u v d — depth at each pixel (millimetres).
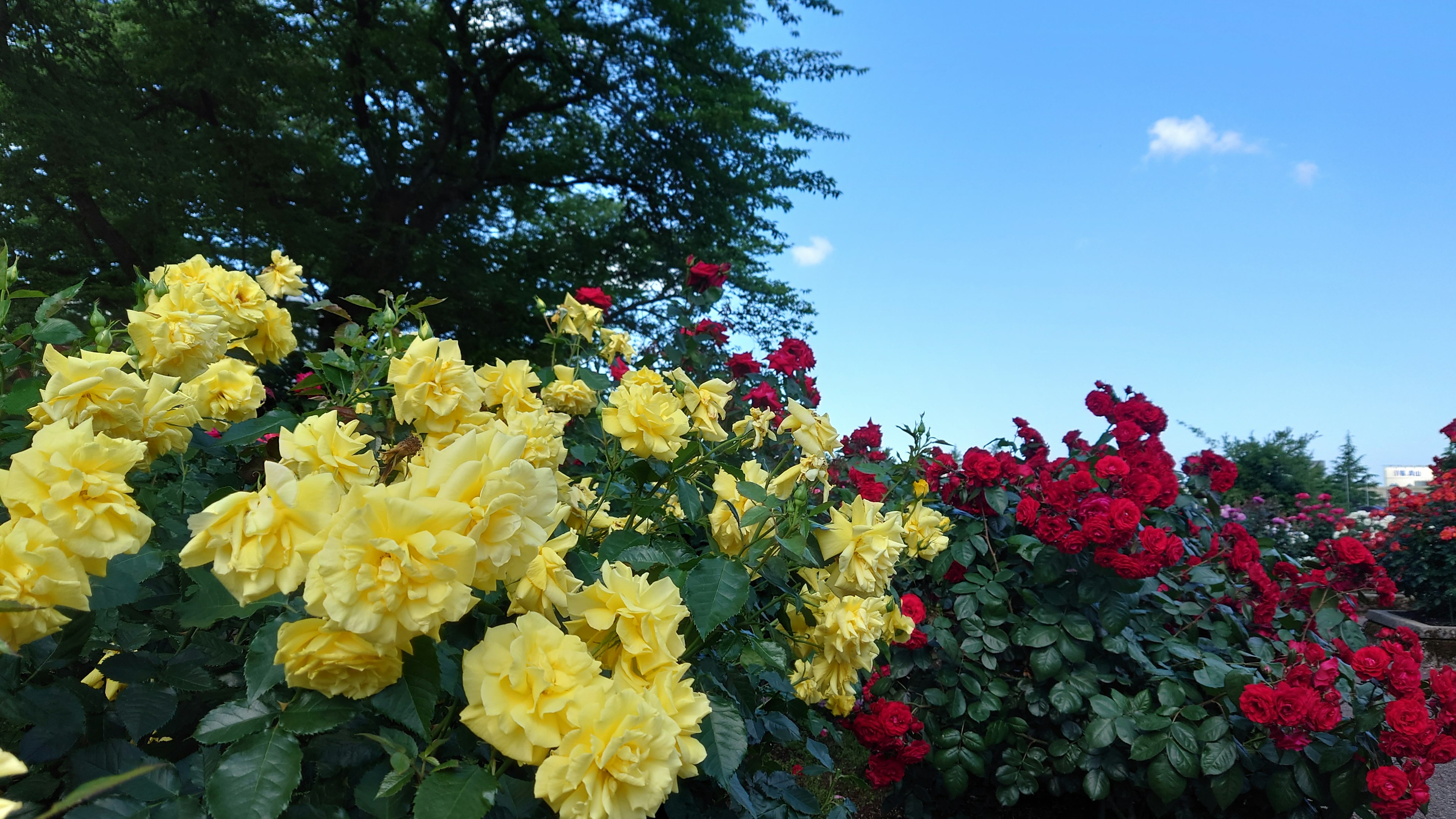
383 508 913
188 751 1333
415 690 1029
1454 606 7836
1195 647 3305
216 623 1438
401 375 1438
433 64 13211
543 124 16047
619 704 1031
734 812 1806
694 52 14195
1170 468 3963
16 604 870
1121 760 3039
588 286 14766
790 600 1992
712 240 15422
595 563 1558
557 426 1979
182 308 1790
